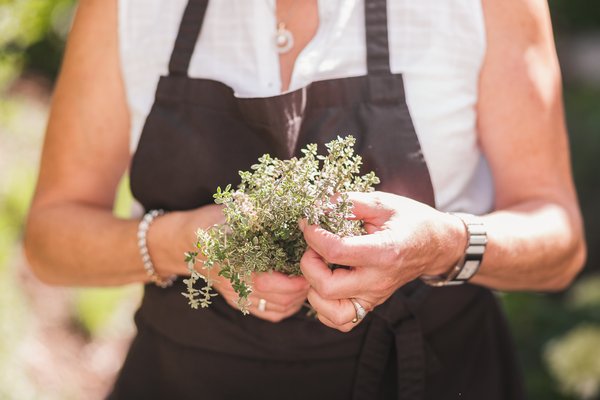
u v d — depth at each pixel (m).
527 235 1.59
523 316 5.07
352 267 1.40
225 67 1.67
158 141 1.67
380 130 1.59
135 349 1.85
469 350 1.80
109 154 1.82
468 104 1.66
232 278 1.36
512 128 1.65
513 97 1.64
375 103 1.60
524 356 4.84
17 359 4.01
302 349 1.69
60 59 7.06
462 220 1.52
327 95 1.61
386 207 1.41
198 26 1.68
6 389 3.79
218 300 1.70
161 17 1.72
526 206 1.65
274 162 1.38
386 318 1.68
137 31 1.74
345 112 1.61
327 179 1.38
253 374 1.72
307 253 1.39
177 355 1.76
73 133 1.80
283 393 1.72
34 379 4.01
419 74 1.62
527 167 1.66
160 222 1.66
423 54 1.63
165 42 1.72
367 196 1.41
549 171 1.67
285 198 1.36
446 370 1.76
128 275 1.75
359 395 1.71
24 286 4.49
